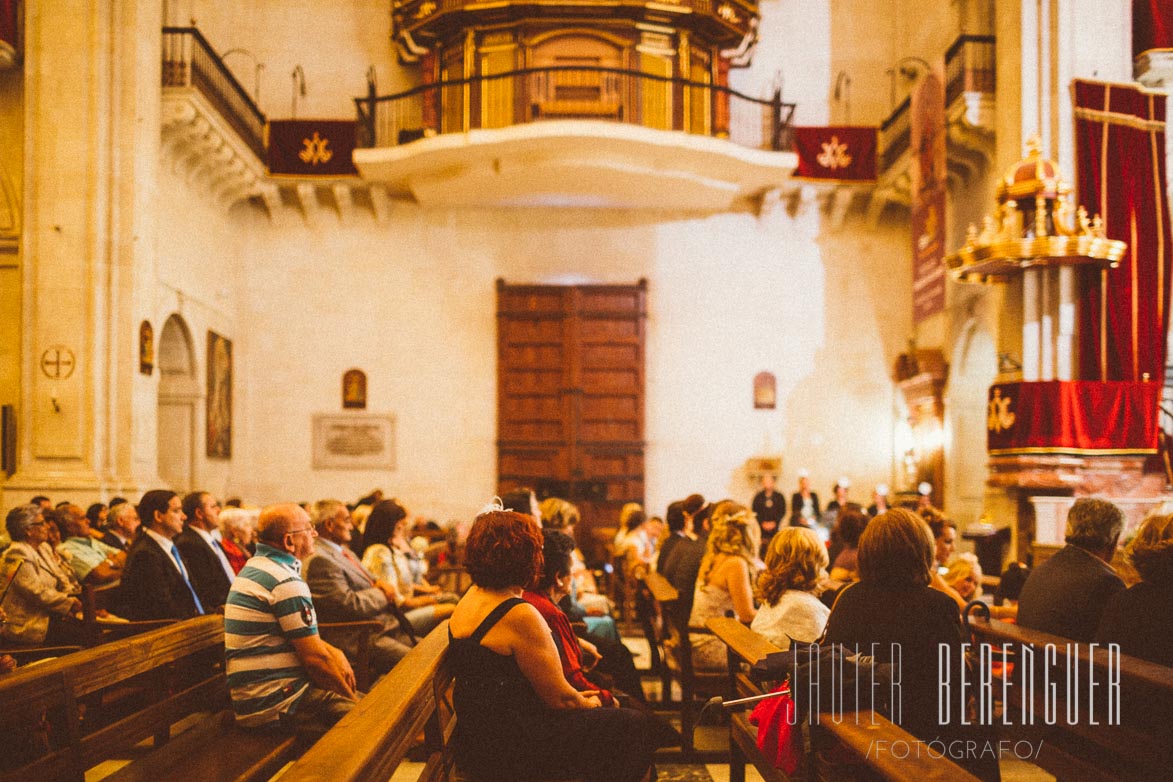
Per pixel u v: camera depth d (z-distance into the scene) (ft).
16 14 42.57
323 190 60.39
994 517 39.29
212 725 15.80
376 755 9.10
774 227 61.41
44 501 33.81
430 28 56.13
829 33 61.57
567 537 16.74
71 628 21.53
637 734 12.82
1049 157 39.40
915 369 55.21
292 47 60.90
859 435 60.44
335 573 21.34
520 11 54.34
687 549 25.34
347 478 59.93
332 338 60.34
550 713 12.71
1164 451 38.11
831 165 55.57
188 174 51.01
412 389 60.44
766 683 15.40
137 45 43.39
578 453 60.29
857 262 61.16
